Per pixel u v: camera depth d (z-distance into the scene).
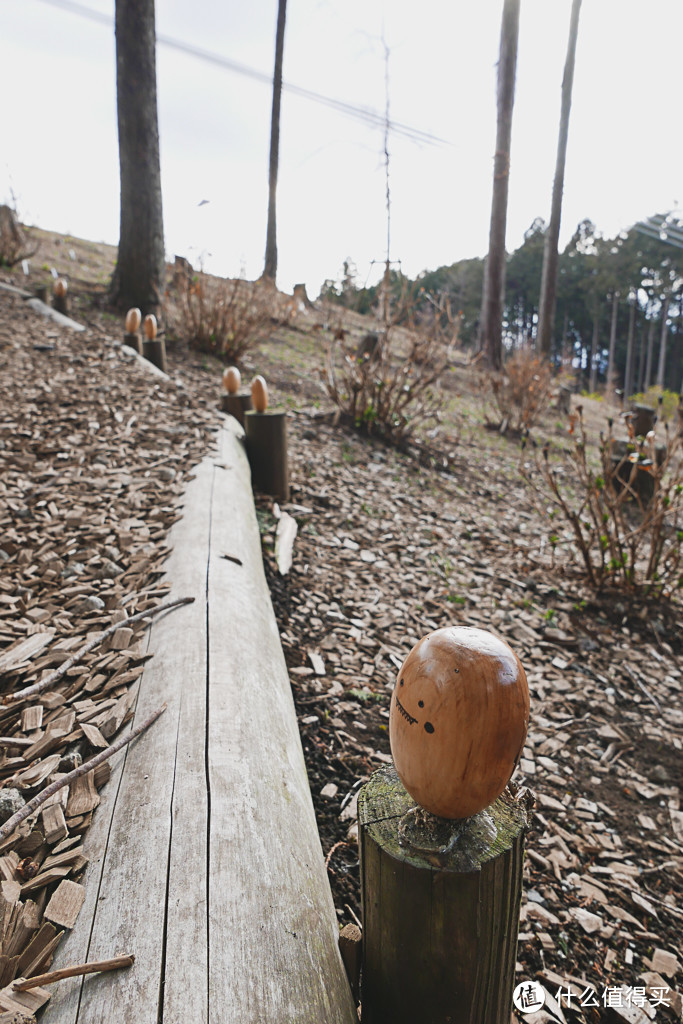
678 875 2.12
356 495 5.12
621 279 44.81
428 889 0.99
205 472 3.67
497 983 1.12
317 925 1.14
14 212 12.27
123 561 2.59
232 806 1.28
